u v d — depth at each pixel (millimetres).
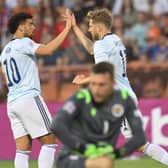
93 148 14539
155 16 40844
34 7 41781
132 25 40219
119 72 21484
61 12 40969
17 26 21391
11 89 21281
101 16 21438
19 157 21438
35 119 21047
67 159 15008
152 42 39125
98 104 14938
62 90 34000
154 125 31141
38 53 20797
